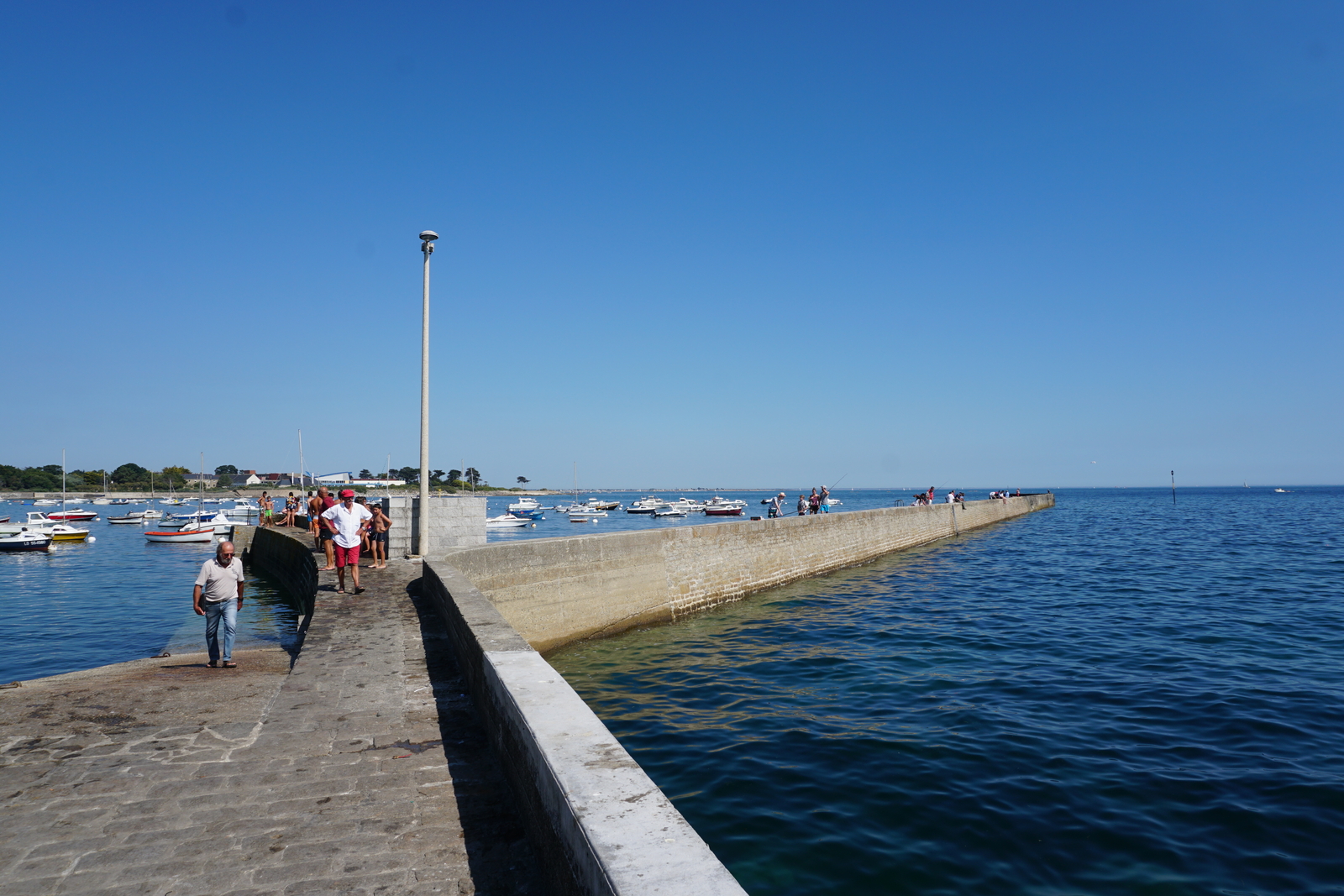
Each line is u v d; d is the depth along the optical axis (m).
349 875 3.82
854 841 7.28
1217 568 29.88
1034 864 6.81
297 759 5.41
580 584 16.92
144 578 33.38
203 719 6.75
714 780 8.88
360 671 7.77
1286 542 42.41
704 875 2.50
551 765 3.58
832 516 29.86
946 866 6.80
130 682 8.59
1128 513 82.81
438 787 4.90
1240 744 9.73
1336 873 6.57
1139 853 6.96
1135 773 8.80
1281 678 12.96
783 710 11.71
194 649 16.02
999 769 9.01
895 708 11.68
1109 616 19.53
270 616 21.17
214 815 4.55
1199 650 15.24
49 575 34.41
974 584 26.31
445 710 6.52
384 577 14.16
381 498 17.05
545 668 5.52
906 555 36.03
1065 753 9.48
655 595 19.27
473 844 4.14
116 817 4.54
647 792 3.25
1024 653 15.28
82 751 5.78
